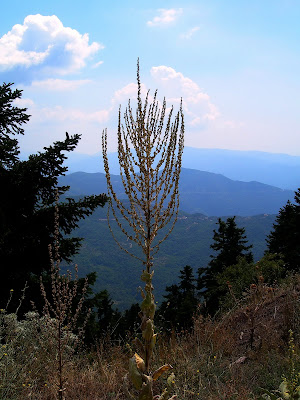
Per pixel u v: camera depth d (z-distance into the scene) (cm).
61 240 1018
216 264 3188
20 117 1023
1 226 930
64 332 467
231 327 696
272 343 555
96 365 500
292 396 301
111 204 248
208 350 555
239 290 1296
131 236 246
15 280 936
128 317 1900
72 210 986
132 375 237
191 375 454
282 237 2697
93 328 870
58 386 412
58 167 1005
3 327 495
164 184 245
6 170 989
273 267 1346
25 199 988
